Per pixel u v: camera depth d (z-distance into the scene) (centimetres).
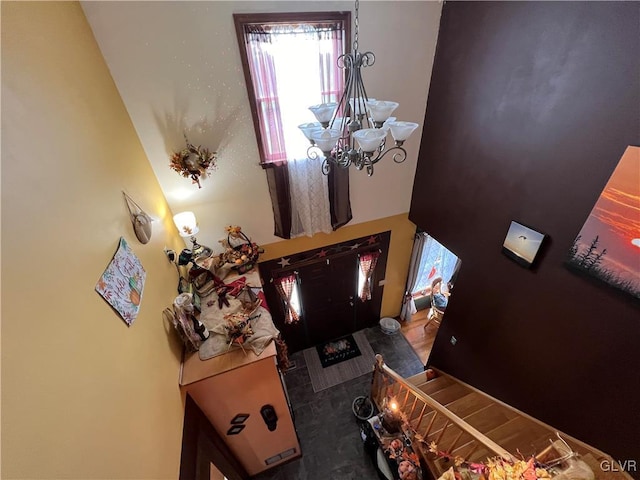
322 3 244
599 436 208
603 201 173
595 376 202
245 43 243
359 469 341
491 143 256
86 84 179
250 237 355
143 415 145
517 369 280
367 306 512
